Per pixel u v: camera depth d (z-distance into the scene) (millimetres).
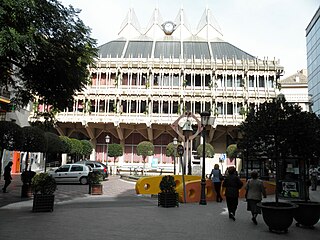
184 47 53281
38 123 16453
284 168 18078
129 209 12258
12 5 9297
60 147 27375
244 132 12594
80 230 8234
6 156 33344
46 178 11320
